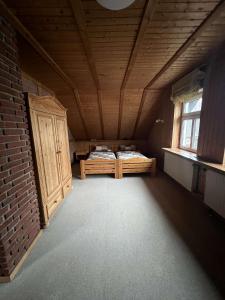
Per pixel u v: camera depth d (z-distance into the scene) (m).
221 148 2.12
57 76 2.97
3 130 1.27
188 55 2.28
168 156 3.63
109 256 1.56
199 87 2.52
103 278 1.34
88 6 1.35
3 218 1.26
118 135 5.80
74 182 3.68
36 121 1.86
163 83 3.49
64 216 2.26
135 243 1.73
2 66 1.30
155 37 1.83
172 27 1.66
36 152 1.82
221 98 2.11
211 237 1.82
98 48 2.07
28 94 1.67
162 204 2.59
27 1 1.29
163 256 1.56
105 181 3.72
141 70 2.80
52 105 2.39
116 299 1.18
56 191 2.44
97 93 3.85
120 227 2.01
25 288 1.26
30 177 1.73
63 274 1.38
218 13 1.44
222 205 1.93
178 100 3.27
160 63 2.54
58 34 1.76
